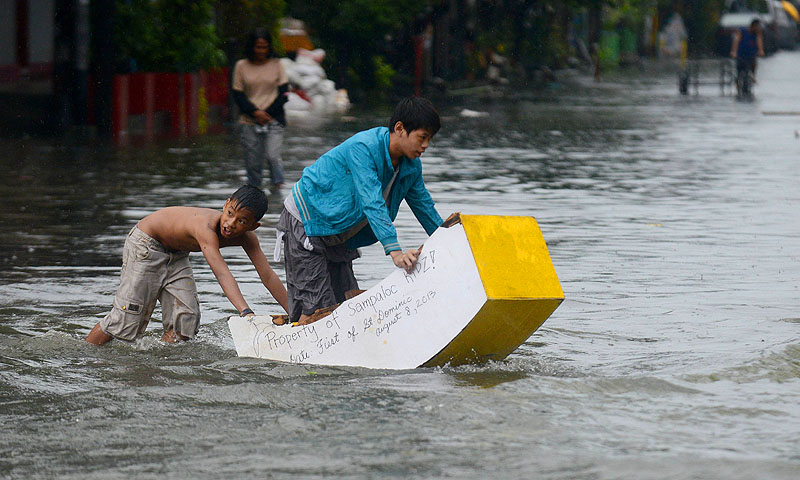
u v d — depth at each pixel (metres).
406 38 71.56
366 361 11.18
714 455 8.23
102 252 18.23
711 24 139.25
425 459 8.13
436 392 9.99
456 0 77.50
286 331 11.66
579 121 50.03
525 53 87.25
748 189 27.16
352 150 11.30
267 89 25.77
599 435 8.71
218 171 29.41
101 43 38.44
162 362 11.60
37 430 8.99
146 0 42.12
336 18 58.19
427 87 69.31
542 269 10.78
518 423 9.00
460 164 32.44
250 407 9.59
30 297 14.83
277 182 26.16
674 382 10.34
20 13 38.50
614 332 12.84
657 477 7.75
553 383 10.24
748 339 12.45
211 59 43.91
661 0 127.62
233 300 12.08
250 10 47.06
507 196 25.55
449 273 10.63
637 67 114.38
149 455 8.34
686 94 71.19
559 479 7.71
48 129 38.56
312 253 11.88
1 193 24.88
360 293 11.63
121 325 12.41
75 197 24.38
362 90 62.97
